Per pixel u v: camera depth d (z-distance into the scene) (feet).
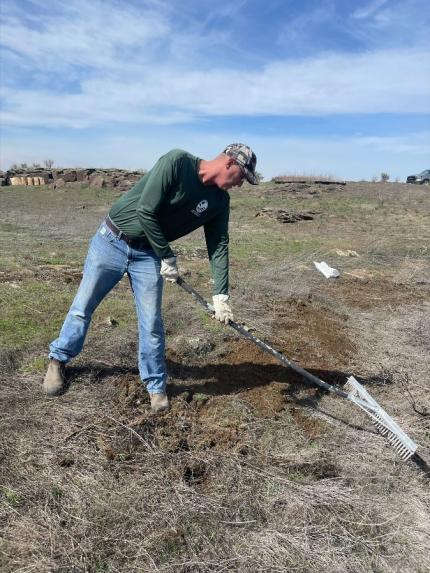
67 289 19.83
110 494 9.20
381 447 11.59
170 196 10.06
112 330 15.90
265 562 8.18
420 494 10.22
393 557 8.63
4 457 9.77
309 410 12.84
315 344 17.06
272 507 9.42
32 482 9.25
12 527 8.33
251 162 9.90
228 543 8.50
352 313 21.25
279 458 10.78
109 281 11.19
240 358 15.07
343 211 61.36
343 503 9.61
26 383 12.38
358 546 8.73
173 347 14.94
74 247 32.07
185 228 10.83
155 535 8.43
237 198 72.43
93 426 10.94
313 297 22.76
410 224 52.60
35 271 22.65
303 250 35.60
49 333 15.16
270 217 53.98
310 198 72.08
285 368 14.78
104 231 10.82
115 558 8.00
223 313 11.13
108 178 83.41
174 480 9.75
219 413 12.00
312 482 10.18
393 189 82.28
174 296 20.48
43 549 7.96
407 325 19.84
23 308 16.98
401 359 16.66
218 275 11.29
